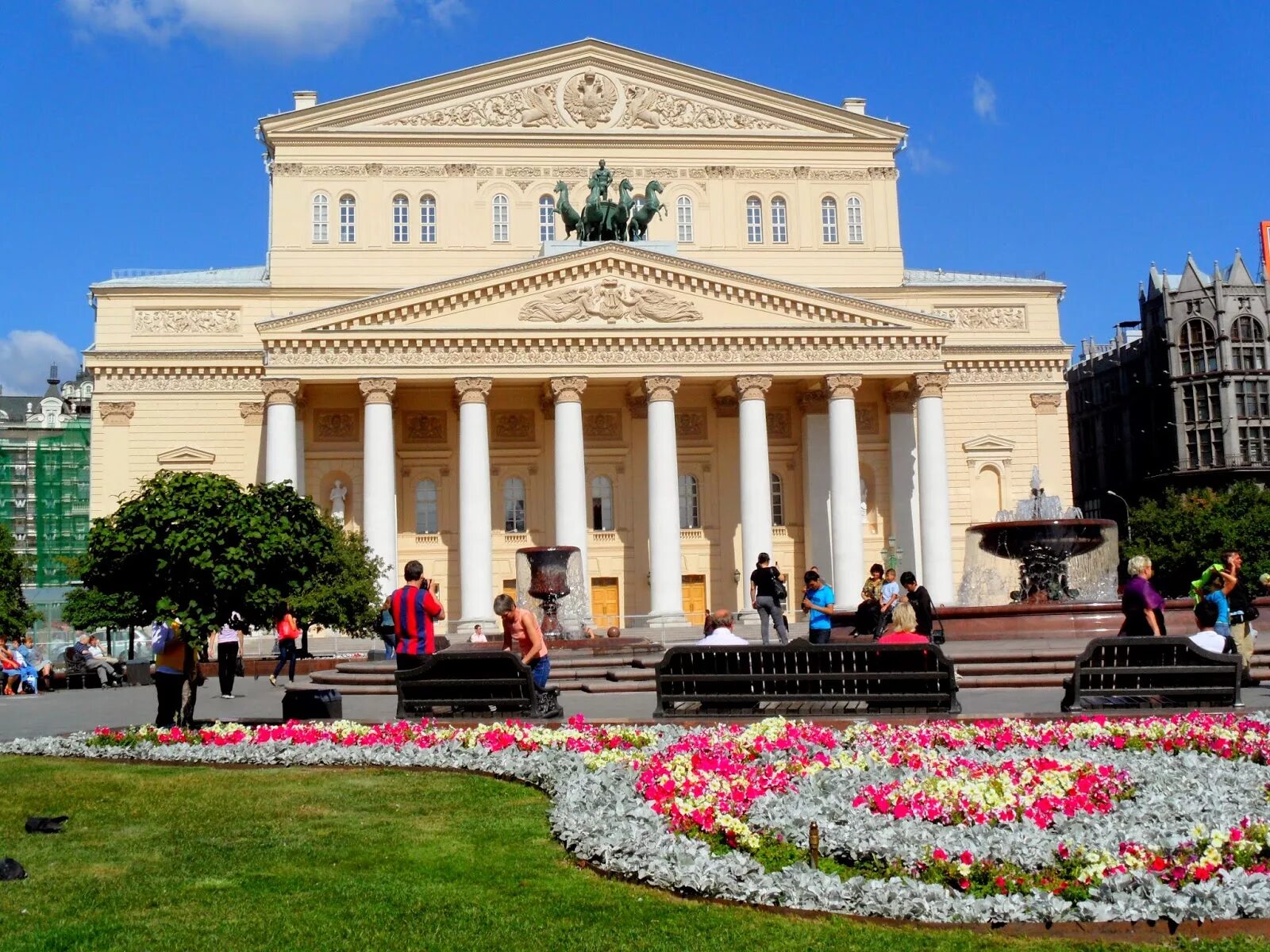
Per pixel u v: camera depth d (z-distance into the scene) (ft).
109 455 264.31
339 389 256.73
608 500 274.98
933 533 249.96
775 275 286.25
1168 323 396.16
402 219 279.90
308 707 90.89
